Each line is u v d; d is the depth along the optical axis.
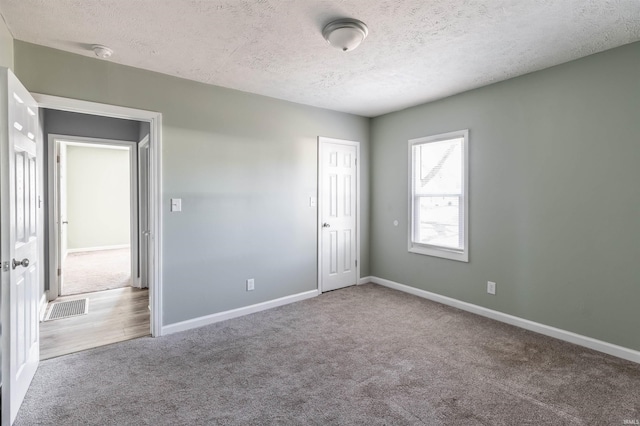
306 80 3.33
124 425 1.88
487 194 3.52
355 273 4.80
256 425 1.88
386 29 2.33
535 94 3.11
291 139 4.04
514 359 2.62
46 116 4.04
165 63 2.89
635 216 2.55
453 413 1.98
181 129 3.22
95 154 7.80
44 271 4.08
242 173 3.63
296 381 2.32
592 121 2.76
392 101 4.05
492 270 3.50
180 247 3.23
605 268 2.71
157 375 2.41
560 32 2.37
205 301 3.40
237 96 3.58
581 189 2.83
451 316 3.56
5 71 1.86
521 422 1.89
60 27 2.30
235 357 2.68
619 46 2.60
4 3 2.00
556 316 3.02
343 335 3.09
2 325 1.83
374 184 4.87
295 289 4.11
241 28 2.32
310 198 4.23
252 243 3.72
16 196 2.02
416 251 4.29
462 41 2.51
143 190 4.63
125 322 3.44
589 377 2.36
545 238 3.08
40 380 2.34
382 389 2.22
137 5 2.04
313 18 2.19
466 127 3.69
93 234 7.81
